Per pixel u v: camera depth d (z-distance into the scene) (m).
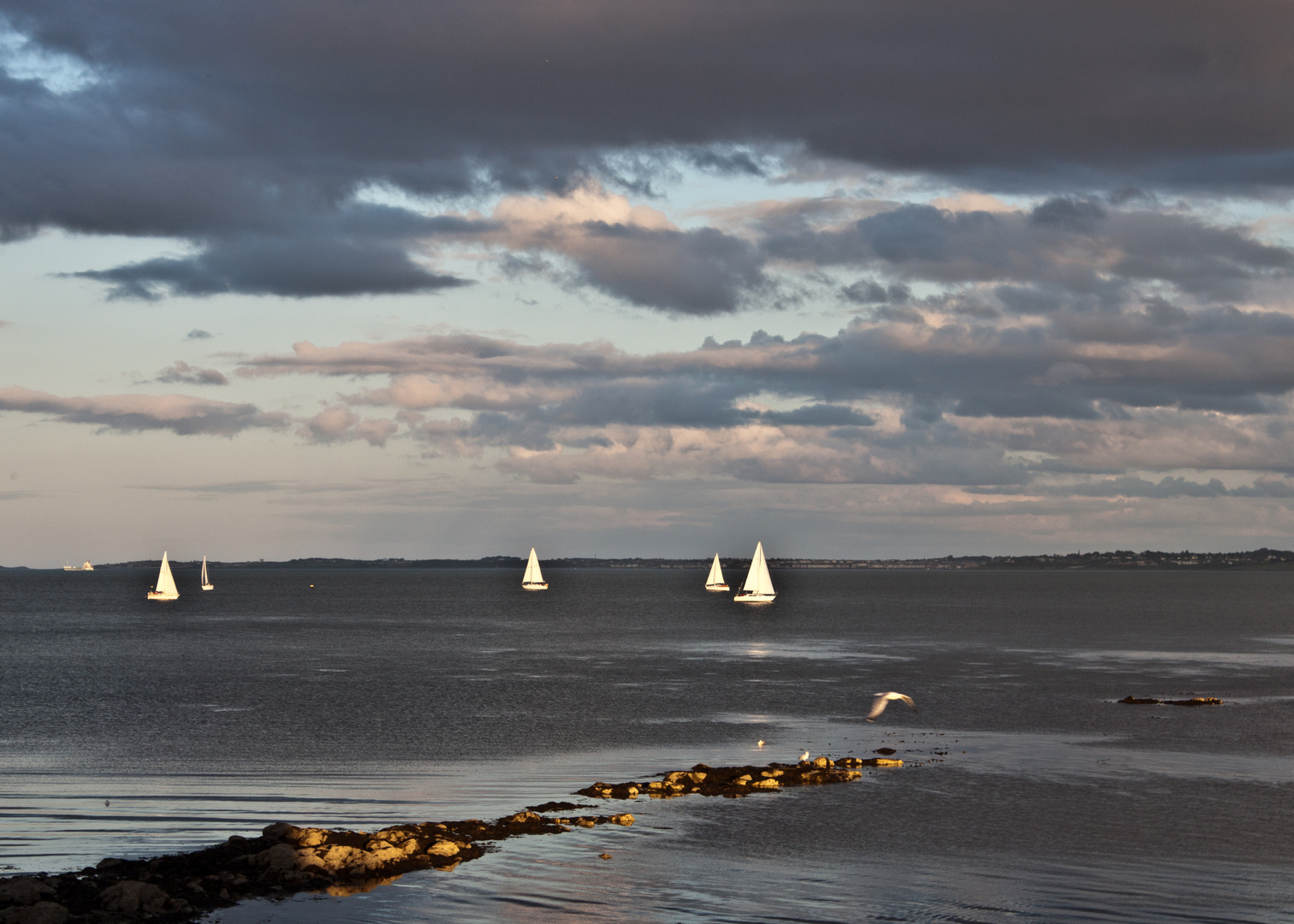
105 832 39.50
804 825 40.88
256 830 39.94
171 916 31.02
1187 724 64.88
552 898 32.91
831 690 81.88
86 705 72.88
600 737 60.31
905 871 35.59
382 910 31.80
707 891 33.59
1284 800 45.03
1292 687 84.38
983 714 68.88
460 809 43.25
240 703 73.69
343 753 55.06
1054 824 41.16
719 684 85.19
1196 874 35.34
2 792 45.59
